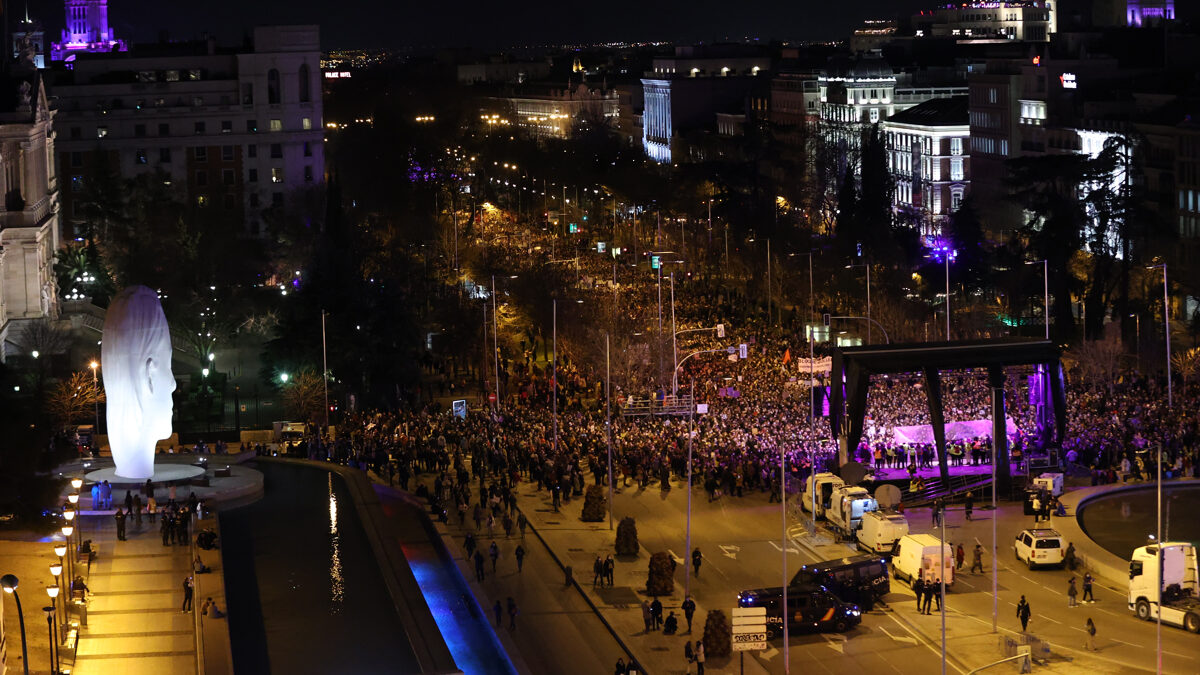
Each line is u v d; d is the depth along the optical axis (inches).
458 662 4099.4
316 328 7052.2
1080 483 5511.8
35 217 7603.4
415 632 4082.2
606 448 5846.5
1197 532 4891.7
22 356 6973.4
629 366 6953.7
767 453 5698.8
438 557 5012.3
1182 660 3855.8
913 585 4389.8
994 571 4114.2
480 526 5231.3
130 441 5319.9
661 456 5713.6
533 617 4389.8
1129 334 7632.9
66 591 4133.9
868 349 5492.1
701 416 6250.0
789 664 3927.2
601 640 4202.8
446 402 7180.1
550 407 6727.4
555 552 4923.7
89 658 3777.1
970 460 5748.0
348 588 4500.5
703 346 7500.0
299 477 5748.0
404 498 5615.2
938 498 5093.5
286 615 4271.7
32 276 7519.7
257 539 4977.9
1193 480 5423.2
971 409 6053.2
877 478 5472.4
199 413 6845.5
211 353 7618.1
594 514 5275.6
